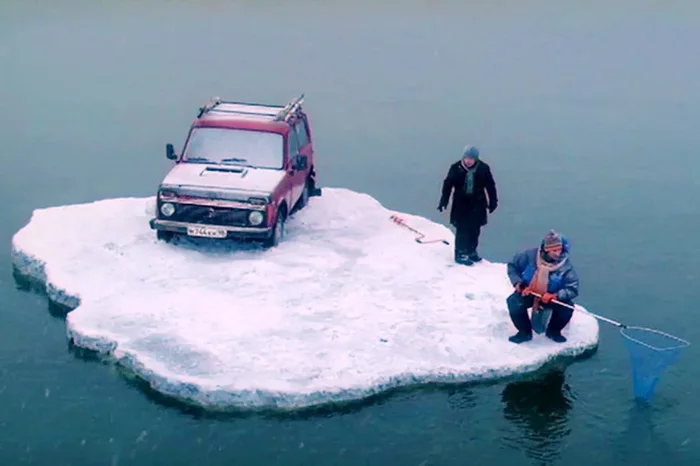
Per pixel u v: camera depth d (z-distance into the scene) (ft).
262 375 34.40
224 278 41.96
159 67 92.48
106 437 32.07
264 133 48.29
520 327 37.52
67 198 56.80
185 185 44.57
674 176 63.00
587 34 114.93
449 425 33.12
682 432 33.09
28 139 69.10
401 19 124.16
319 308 39.47
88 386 34.96
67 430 32.45
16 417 33.14
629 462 31.35
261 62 95.61
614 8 135.33
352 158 66.85
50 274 42.09
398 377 34.99
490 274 43.57
